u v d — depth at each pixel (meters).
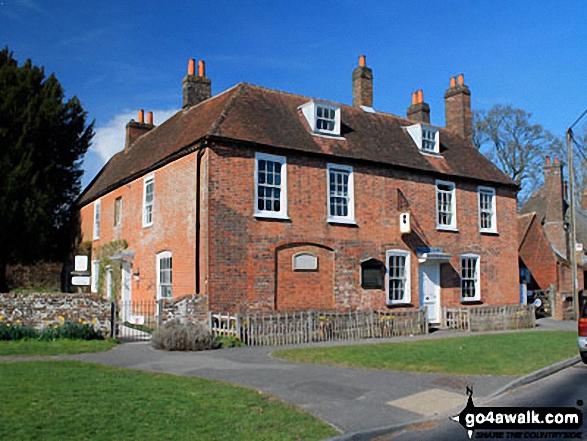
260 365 12.12
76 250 29.38
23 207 27.62
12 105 28.09
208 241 16.86
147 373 10.79
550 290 27.36
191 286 17.47
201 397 8.70
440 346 15.24
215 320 16.58
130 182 23.08
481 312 21.44
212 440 6.74
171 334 14.41
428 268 22.58
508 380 10.85
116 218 24.70
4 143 27.73
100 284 25.75
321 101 20.58
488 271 24.77
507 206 26.11
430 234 22.69
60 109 29.89
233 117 18.52
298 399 9.19
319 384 10.26
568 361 13.05
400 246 21.56
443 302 22.77
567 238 33.44
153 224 20.53
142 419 7.37
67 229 31.45
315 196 19.38
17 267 30.19
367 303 20.27
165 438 6.71
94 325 15.81
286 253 18.45
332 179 20.05
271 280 17.97
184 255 18.08
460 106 28.06
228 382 10.20
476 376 11.20
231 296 17.08
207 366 11.93
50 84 30.28
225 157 17.55
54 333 14.93
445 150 25.38
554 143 43.50
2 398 8.06
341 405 8.89
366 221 20.62
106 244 25.33
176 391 9.03
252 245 17.70
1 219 27.08
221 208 17.23
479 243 24.55
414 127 24.14
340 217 20.02
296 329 16.47
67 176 31.09
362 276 20.19
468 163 25.48
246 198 17.77
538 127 43.91
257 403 8.56
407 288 21.52
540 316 27.91
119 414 7.53
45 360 12.02
